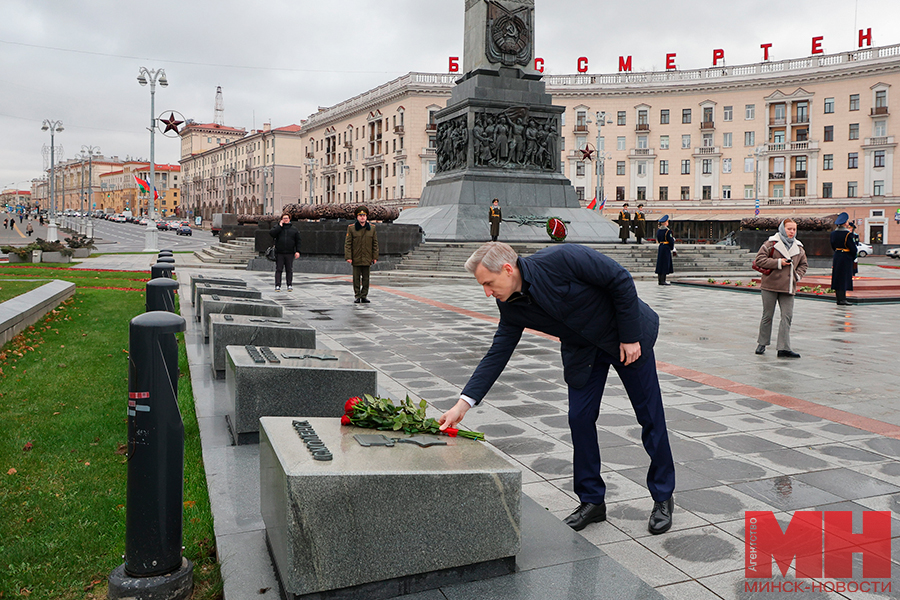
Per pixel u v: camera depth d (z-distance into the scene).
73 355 8.23
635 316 3.34
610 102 73.19
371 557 2.73
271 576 2.98
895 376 7.59
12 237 62.09
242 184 114.00
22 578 3.09
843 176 65.50
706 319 12.70
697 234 71.19
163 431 2.84
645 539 3.52
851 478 4.39
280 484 2.75
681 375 7.61
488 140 26.77
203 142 139.00
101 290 16.83
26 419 5.50
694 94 70.94
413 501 2.78
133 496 2.84
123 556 3.27
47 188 196.12
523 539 3.34
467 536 2.88
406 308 13.82
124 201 157.88
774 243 8.67
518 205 27.03
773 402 6.37
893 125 62.66
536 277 3.28
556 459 4.73
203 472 4.38
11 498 3.94
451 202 26.89
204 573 3.16
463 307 14.08
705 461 4.71
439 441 3.20
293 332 6.80
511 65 26.94
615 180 73.69
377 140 80.19
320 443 3.01
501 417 5.77
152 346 2.81
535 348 9.23
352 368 4.98
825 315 13.69
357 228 14.39
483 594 2.80
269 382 4.82
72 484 4.17
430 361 8.21
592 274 3.28
